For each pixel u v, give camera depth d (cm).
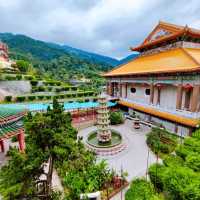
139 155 2055
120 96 4362
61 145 944
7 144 2272
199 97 2402
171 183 1080
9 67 6919
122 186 1446
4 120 1451
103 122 2225
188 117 2403
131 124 3297
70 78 11275
